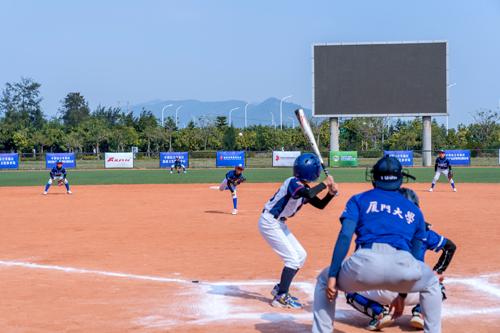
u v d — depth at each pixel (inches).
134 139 3503.9
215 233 529.3
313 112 1990.7
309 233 522.9
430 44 1931.6
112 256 419.5
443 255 231.1
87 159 3016.7
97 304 288.8
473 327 250.4
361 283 192.9
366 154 2765.7
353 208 197.6
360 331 247.8
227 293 312.2
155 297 302.7
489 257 403.9
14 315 269.0
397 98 1955.0
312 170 275.4
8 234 530.6
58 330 246.8
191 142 3489.2
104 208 761.0
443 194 940.6
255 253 427.8
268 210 288.5
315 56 1977.1
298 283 333.1
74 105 5177.2
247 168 2089.1
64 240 494.3
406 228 195.2
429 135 2078.0
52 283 334.3
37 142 3344.0
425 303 198.7
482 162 2256.4
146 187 1168.2
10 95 4611.2
